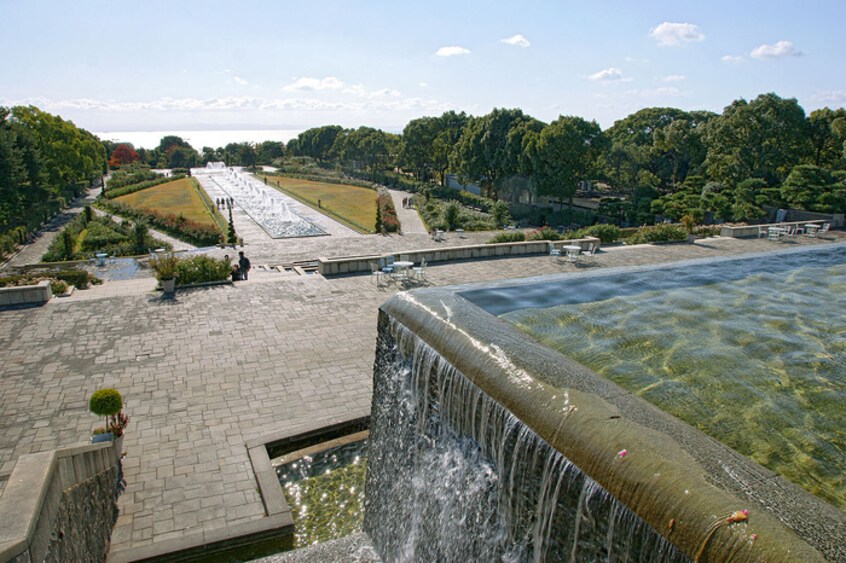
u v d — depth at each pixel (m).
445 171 78.50
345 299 17.92
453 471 6.70
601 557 4.37
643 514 3.90
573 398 5.10
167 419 10.86
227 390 12.01
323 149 119.06
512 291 9.05
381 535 8.35
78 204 62.53
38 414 10.90
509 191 54.97
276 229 42.34
